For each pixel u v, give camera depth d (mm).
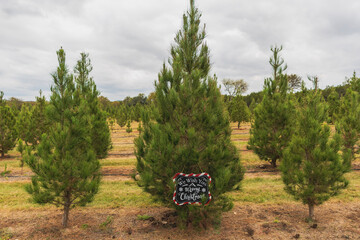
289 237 4320
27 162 4250
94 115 9047
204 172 4387
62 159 4383
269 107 9367
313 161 4707
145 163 4535
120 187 7520
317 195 4676
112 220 5152
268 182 7730
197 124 4465
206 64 4922
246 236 4379
